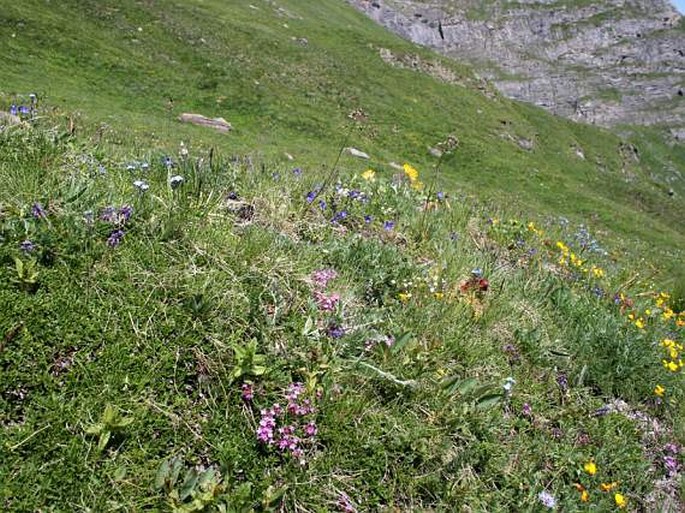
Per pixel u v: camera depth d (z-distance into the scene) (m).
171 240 3.67
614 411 4.22
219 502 2.58
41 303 2.97
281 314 3.48
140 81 33.25
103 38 36.00
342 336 3.52
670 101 185.75
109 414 2.62
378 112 44.28
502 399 3.69
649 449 4.14
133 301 3.19
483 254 5.88
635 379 4.66
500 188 38.59
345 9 93.00
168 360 3.01
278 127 34.31
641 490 3.74
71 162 4.22
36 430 2.54
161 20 41.81
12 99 21.41
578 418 3.95
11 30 31.75
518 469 3.35
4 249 3.10
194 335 3.17
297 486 2.77
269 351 3.24
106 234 3.51
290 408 2.98
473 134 47.97
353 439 3.04
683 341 6.37
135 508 2.46
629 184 56.47
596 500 3.43
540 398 3.94
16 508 2.30
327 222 4.98
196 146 20.75
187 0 52.59
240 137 29.78
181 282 3.40
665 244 33.97
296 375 3.26
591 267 7.57
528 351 4.37
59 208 3.49
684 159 167.12
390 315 3.99
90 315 3.04
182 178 4.21
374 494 2.93
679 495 3.81
